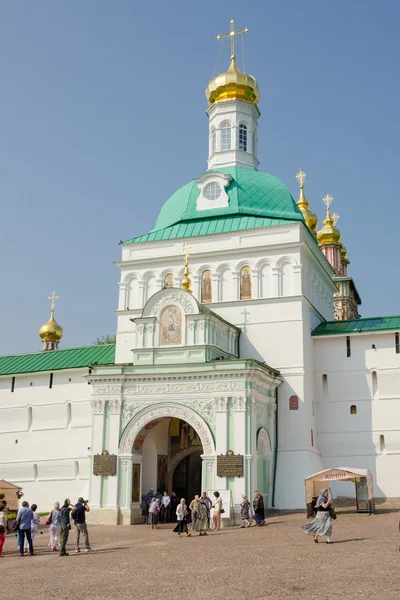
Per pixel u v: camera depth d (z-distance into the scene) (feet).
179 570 70.74
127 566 76.07
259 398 144.05
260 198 178.70
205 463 136.46
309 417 156.25
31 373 183.73
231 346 157.99
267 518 135.13
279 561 73.46
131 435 142.51
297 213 173.99
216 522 120.78
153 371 143.84
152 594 57.41
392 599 50.93
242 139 201.57
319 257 181.68
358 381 162.30
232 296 166.09
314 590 55.88
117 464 141.59
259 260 165.78
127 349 171.22
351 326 167.94
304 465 149.07
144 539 108.78
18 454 181.16
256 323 162.09
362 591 54.39
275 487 148.36
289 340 158.40
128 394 144.87
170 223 181.68
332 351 165.58
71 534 117.70
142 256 176.65
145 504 146.51
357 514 129.29
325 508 88.17
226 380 137.80
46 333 251.19
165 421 160.35
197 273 170.40
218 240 170.19
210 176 180.75
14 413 184.85
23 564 82.99
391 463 155.84
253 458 134.31
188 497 161.17
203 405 139.13
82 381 177.17
